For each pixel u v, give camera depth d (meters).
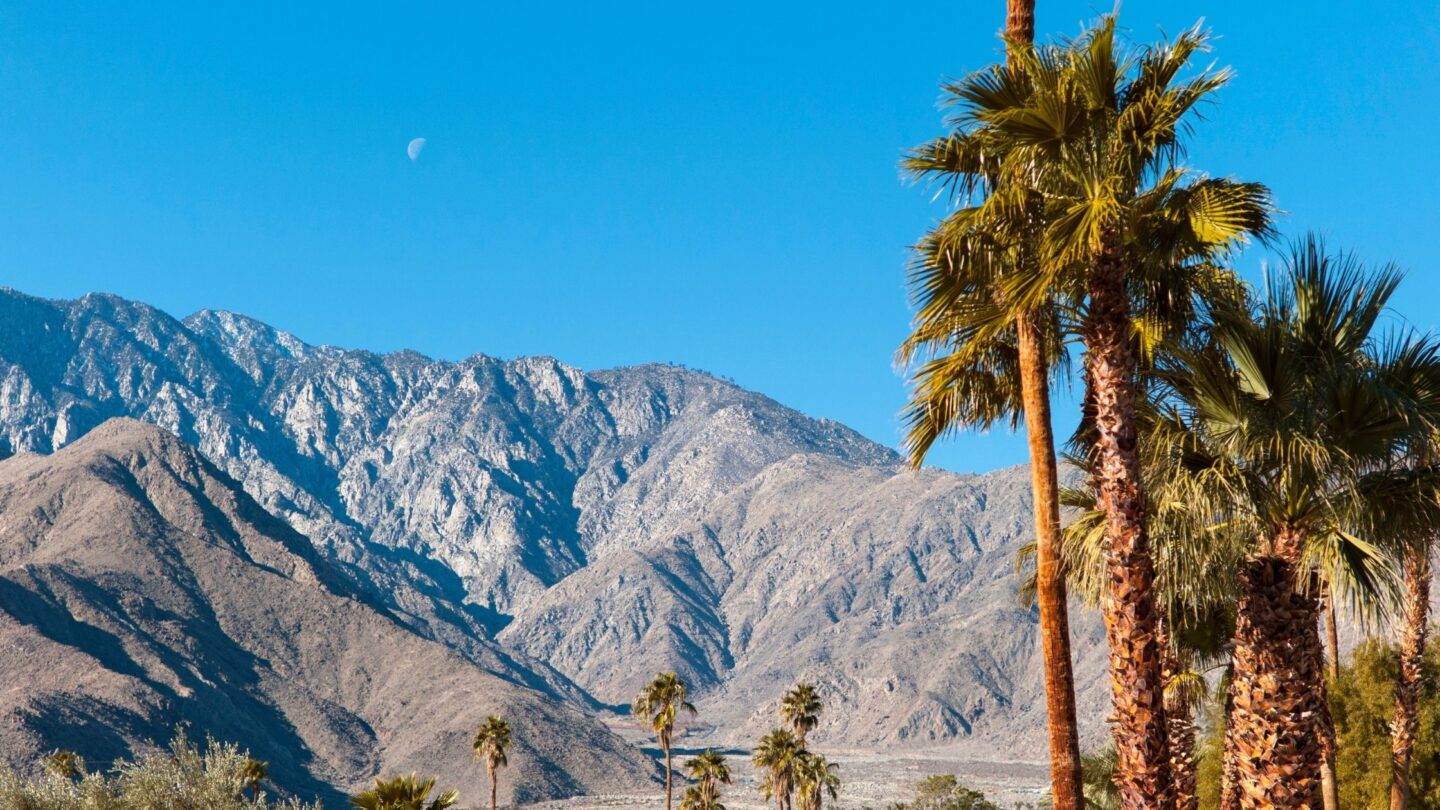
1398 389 13.81
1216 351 13.60
